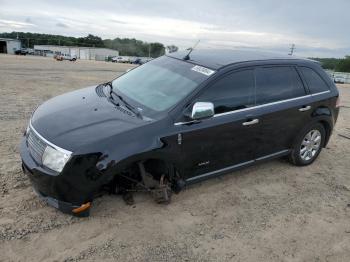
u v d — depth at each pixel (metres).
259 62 4.99
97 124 3.83
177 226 3.95
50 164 3.52
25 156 3.82
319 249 3.82
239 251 3.65
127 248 3.52
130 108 4.24
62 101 4.63
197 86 4.32
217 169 4.65
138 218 4.00
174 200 4.45
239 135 4.64
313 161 6.11
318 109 5.66
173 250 3.56
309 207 4.66
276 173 5.59
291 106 5.22
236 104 4.61
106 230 3.75
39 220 3.80
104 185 3.92
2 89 10.98
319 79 5.82
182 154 4.14
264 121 4.88
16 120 7.19
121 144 3.65
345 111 11.73
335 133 8.27
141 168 4.02
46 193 3.64
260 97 4.89
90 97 4.68
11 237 3.49
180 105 4.14
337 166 6.16
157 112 4.12
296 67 5.50
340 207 4.75
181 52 5.48
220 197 4.66
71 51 101.38
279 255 3.66
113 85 5.16
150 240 3.67
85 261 3.31
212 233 3.90
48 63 32.06
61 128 3.76
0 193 4.21
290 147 5.58
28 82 13.34
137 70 5.43
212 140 4.36
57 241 3.52
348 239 4.05
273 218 4.31
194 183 4.49
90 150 3.50
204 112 4.07
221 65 4.64
